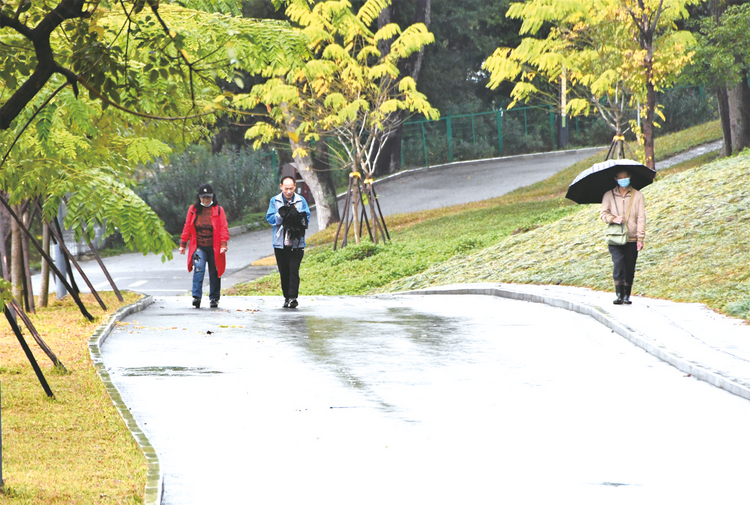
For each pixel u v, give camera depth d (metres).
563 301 29.56
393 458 12.56
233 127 93.25
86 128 14.19
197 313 29.48
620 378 18.08
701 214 37.91
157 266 64.31
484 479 11.63
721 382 17.14
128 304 31.08
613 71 51.22
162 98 14.46
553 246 42.88
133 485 10.84
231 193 86.19
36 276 59.78
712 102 107.38
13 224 30.38
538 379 17.97
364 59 57.62
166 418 14.76
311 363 19.64
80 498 10.28
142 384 17.33
